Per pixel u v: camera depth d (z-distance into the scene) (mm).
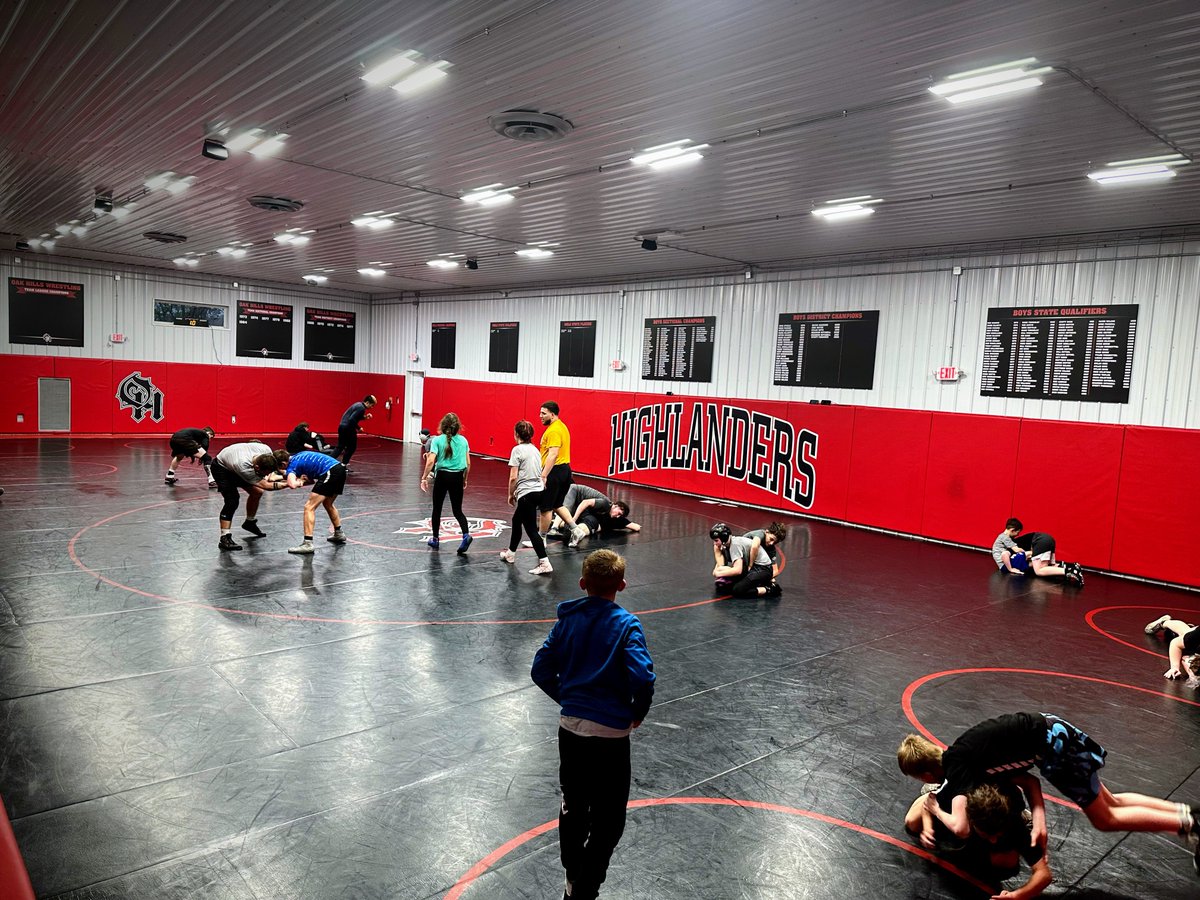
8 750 3949
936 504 11875
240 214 12578
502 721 4621
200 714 4500
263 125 7812
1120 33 4930
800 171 8445
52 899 2840
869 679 5703
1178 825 3279
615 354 17609
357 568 8141
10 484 12352
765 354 14578
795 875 3254
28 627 5785
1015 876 3340
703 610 7359
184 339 21688
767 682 5535
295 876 3062
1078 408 10625
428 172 9328
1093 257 10469
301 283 23375
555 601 7234
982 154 7516
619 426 17078
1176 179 7863
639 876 3191
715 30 5199
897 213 10031
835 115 6707
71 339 19844
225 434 22531
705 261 14875
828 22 5004
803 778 4121
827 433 13281
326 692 4914
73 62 6414
